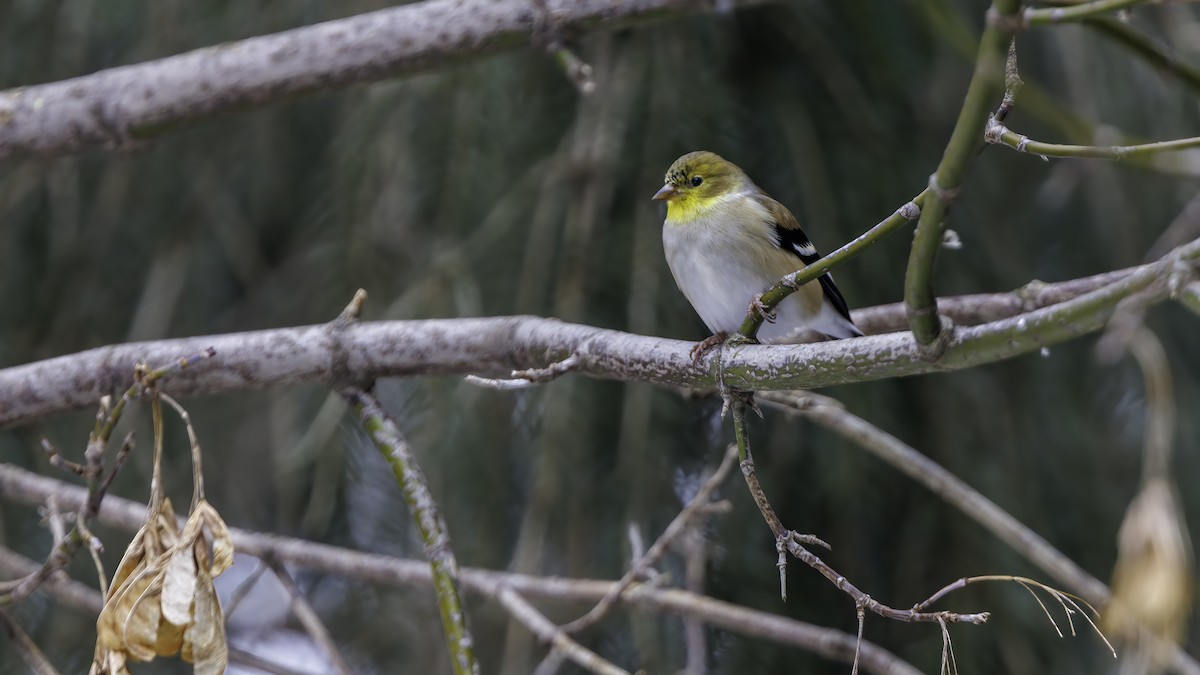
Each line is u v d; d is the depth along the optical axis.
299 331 7.23
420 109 10.72
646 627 9.71
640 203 10.20
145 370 5.66
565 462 9.70
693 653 8.70
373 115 10.81
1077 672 10.05
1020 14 4.35
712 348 6.21
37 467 10.70
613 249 10.03
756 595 10.00
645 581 8.63
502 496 10.05
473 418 10.06
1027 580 5.68
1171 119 11.33
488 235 10.25
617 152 10.29
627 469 9.68
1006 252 11.13
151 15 11.45
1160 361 6.07
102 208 11.76
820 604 10.30
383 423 6.95
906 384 10.79
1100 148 4.80
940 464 10.45
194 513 5.52
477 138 10.54
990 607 10.03
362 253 10.49
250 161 12.20
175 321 11.86
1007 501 10.26
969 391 10.72
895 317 8.78
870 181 10.59
